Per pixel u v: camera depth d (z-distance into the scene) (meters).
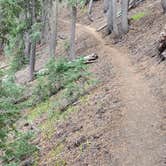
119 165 10.30
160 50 18.33
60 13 54.50
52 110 18.44
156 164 9.87
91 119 14.25
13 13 11.77
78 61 18.25
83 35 34.31
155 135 11.46
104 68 20.72
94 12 45.28
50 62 18.64
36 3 34.84
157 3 29.83
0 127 10.95
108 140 11.88
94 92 17.41
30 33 30.31
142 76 17.44
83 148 12.14
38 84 20.64
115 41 27.16
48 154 13.50
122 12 27.31
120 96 15.23
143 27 25.80
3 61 35.38
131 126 12.39
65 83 18.45
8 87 11.53
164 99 13.85
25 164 13.38
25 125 18.27
